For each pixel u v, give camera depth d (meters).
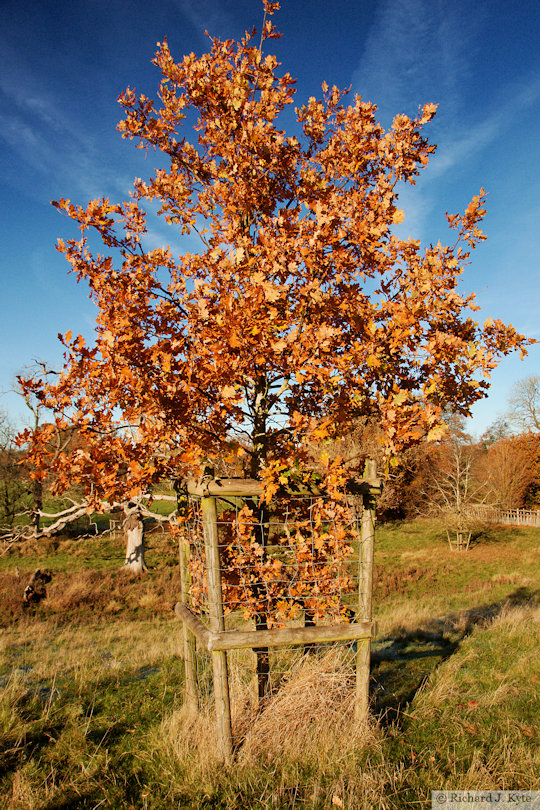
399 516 33.06
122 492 3.68
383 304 4.13
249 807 3.04
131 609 13.57
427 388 3.81
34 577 15.62
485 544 25.17
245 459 5.01
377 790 3.12
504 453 34.19
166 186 4.61
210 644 3.46
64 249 3.71
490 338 4.32
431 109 4.05
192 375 3.53
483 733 3.92
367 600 3.92
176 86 4.30
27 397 3.84
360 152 4.32
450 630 8.13
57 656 7.58
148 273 3.95
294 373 3.72
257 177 4.21
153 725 4.39
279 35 4.23
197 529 4.25
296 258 3.66
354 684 4.35
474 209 4.04
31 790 3.28
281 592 4.04
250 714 3.95
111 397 3.64
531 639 6.67
